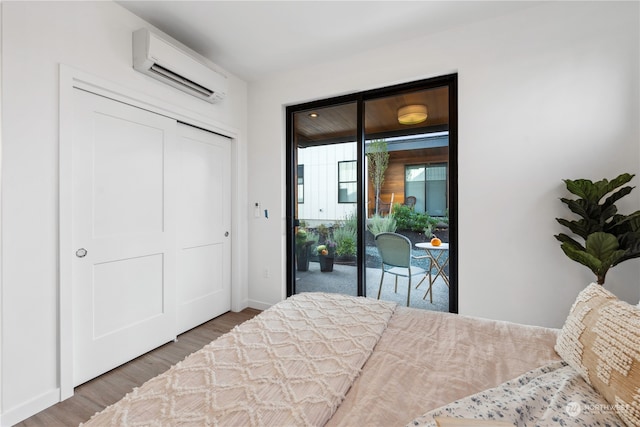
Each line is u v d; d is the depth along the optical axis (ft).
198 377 2.91
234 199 10.02
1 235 4.68
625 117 5.81
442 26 7.24
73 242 5.66
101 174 6.17
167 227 7.64
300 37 7.68
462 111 7.20
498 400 2.49
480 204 7.03
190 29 7.31
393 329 4.27
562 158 6.28
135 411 2.43
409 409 2.53
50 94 5.24
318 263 9.83
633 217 5.16
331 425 2.35
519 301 6.70
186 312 8.44
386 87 8.44
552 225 6.38
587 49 6.06
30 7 4.99
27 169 4.95
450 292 7.73
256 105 10.26
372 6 6.49
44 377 5.16
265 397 2.60
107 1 6.14
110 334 6.36
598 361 2.59
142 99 6.84
